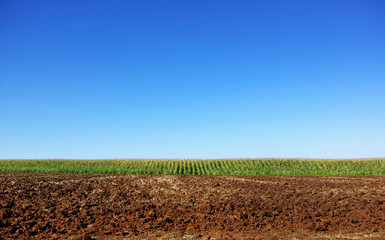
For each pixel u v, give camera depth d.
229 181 27.86
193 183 26.02
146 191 21.78
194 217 15.24
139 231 13.00
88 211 15.84
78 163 52.91
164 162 51.50
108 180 27.25
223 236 12.32
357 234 12.77
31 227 13.15
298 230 13.41
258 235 12.55
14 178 27.39
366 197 20.44
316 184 26.25
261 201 18.94
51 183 24.11
